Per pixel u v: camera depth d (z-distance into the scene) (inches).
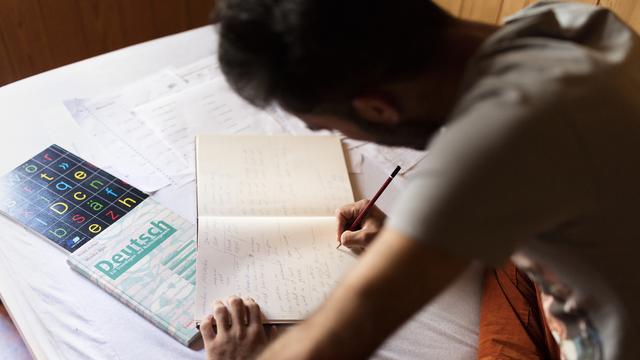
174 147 43.3
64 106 45.6
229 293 33.0
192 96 48.1
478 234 17.6
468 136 17.8
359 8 18.4
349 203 39.8
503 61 19.3
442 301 35.0
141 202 38.5
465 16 68.3
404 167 44.2
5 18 67.2
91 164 40.9
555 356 31.7
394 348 31.9
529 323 33.4
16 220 36.5
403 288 18.0
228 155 42.5
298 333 19.9
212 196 39.0
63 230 36.2
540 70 18.7
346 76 19.2
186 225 37.4
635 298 21.2
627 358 22.3
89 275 33.7
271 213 38.3
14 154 41.0
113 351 30.6
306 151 43.9
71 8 71.2
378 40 18.7
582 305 22.8
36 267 34.3
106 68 50.2
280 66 19.1
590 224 19.8
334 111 20.8
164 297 32.9
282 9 18.3
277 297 33.2
